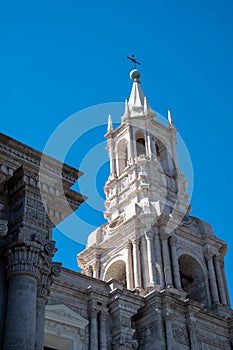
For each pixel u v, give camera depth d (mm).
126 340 44312
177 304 48562
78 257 63594
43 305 22047
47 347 42219
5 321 20391
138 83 79938
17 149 23828
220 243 63125
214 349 49906
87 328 44312
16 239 21906
